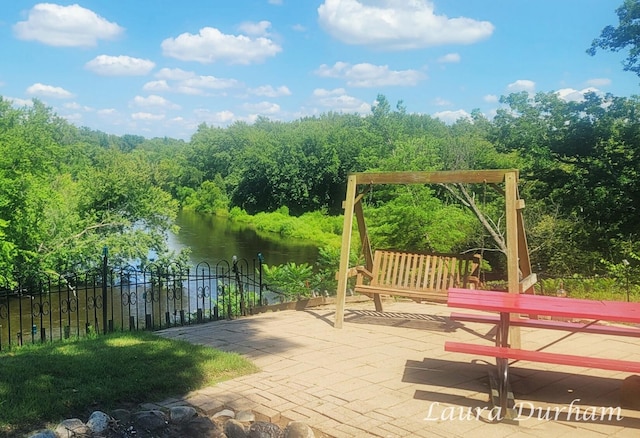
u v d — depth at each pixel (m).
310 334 6.37
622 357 5.32
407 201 16.59
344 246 6.95
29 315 15.22
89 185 24.19
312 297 9.09
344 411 3.93
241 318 7.55
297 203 57.78
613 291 9.67
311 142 58.44
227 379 4.63
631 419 3.84
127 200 24.44
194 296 18.20
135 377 4.45
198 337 6.26
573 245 19.31
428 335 6.31
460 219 18.03
